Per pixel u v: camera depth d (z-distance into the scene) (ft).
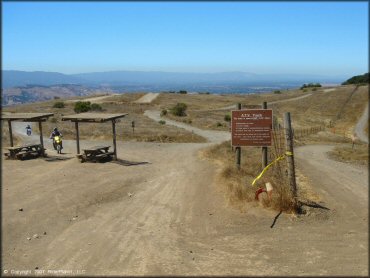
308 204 34.76
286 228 28.94
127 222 31.94
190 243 27.07
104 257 24.98
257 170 45.21
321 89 367.25
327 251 24.61
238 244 26.45
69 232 29.68
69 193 40.42
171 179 47.21
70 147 79.92
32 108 215.10
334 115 215.72
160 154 69.56
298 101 277.03
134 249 26.22
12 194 39.99
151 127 137.49
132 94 352.08
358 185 46.19
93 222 32.01
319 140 132.16
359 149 95.25
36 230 29.99
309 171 58.13
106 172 51.98
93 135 102.06
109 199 38.88
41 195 39.60
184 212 33.96
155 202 37.55
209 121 182.09
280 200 32.35
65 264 24.00
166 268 23.06
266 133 42.98
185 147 81.35
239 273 22.03
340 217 31.63
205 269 22.76
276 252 24.84
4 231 29.48
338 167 64.13
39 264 24.04
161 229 30.09
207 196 37.96
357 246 25.16
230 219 31.09
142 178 48.24
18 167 55.93
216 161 57.00
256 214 31.60
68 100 295.89
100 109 203.92
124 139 98.12
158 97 329.93
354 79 416.67
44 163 59.52
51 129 117.70
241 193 35.29
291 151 33.32
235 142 43.73
